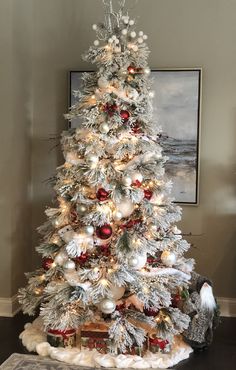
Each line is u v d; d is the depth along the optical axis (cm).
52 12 352
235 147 335
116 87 270
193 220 343
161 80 337
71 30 350
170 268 268
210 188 340
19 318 329
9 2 317
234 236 339
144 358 261
